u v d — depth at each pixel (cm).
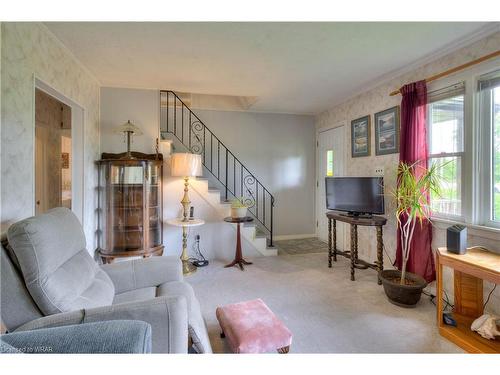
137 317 118
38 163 340
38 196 341
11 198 161
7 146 159
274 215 498
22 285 117
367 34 214
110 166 310
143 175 310
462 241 192
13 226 117
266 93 372
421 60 262
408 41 225
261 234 425
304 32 210
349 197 330
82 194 284
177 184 365
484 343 172
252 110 476
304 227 513
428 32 210
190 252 371
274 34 214
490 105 211
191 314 145
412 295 228
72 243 148
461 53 230
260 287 277
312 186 515
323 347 176
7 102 159
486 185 215
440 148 252
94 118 318
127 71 293
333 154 448
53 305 118
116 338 93
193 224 316
